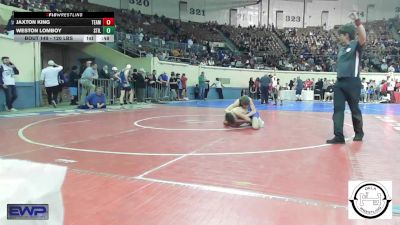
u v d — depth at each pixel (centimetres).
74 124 893
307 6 4162
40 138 659
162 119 1048
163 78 2119
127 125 884
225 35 3694
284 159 489
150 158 486
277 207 294
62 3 2453
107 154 511
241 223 260
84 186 349
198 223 260
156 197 318
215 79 2783
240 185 358
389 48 3575
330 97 2758
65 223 256
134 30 2816
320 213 281
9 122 924
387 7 4122
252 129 834
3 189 119
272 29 3928
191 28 3575
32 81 1466
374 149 577
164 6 3650
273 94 2239
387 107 1938
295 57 3497
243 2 3984
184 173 404
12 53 1360
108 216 271
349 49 639
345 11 4175
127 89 1702
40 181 125
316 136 725
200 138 677
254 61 3275
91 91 1479
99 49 2139
